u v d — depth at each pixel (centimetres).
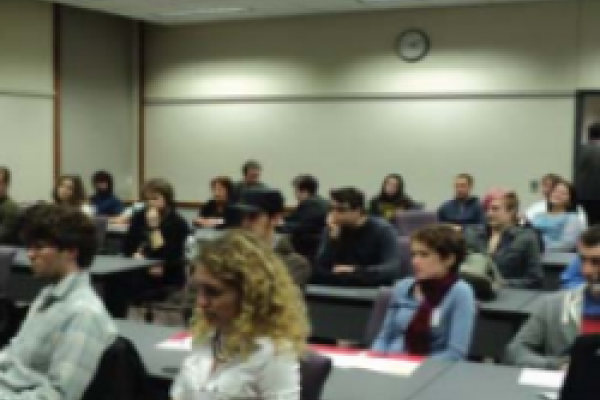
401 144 840
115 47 941
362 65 851
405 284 279
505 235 434
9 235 553
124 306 463
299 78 883
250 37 905
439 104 819
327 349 257
